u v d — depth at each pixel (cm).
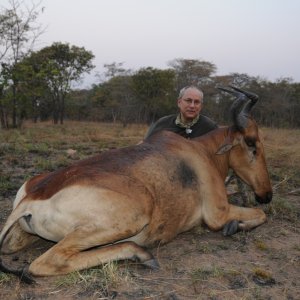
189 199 419
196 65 4522
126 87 4347
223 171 508
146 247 402
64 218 341
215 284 340
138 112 4272
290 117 4353
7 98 2389
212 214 442
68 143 1441
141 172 383
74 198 341
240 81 4484
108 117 4822
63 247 333
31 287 319
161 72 3869
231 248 425
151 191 378
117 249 348
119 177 364
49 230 350
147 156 404
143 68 3919
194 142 477
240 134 498
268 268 381
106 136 1820
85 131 2203
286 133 2072
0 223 478
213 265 377
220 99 4078
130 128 2930
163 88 3862
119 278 331
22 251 408
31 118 4275
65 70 3447
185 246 425
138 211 356
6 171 794
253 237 457
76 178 352
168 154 421
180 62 4556
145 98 3916
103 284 324
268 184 511
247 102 492
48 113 4403
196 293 323
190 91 574
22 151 1079
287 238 464
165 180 396
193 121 594
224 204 450
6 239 390
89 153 1153
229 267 376
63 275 330
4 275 333
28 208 357
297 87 4509
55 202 346
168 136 451
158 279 343
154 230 388
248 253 414
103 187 348
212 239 449
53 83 3288
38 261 330
